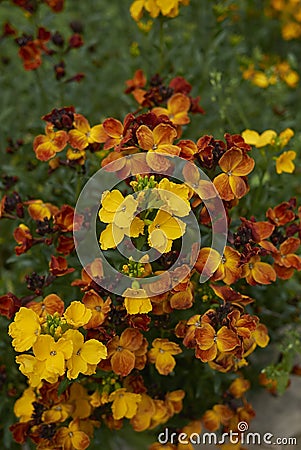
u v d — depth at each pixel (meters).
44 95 0.86
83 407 0.70
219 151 0.66
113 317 0.66
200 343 0.65
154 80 0.77
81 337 0.63
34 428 0.70
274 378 0.74
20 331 0.63
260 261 0.70
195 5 0.96
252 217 0.69
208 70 0.90
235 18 1.05
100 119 0.90
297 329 0.83
